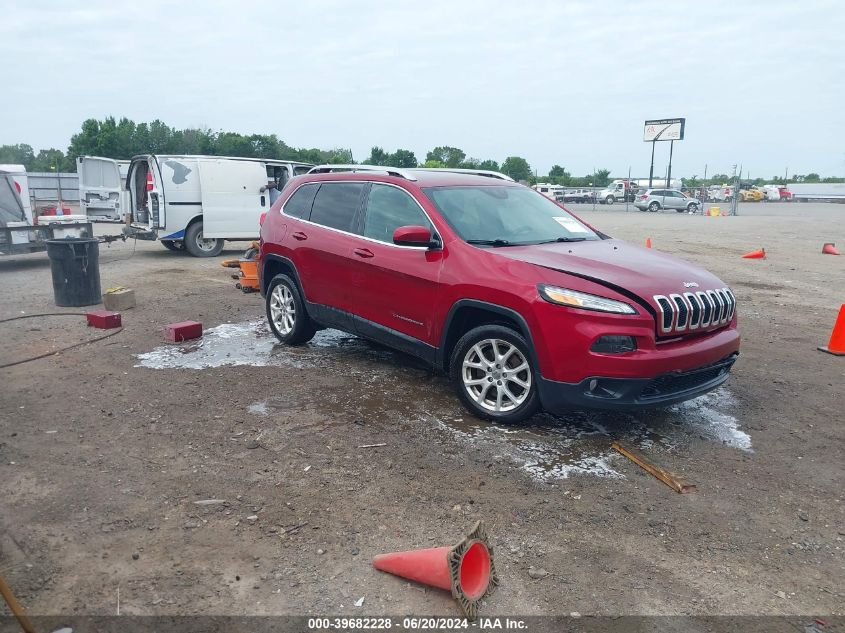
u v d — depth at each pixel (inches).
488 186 236.4
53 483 155.2
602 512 148.4
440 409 205.9
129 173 562.6
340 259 236.8
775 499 157.3
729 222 1256.8
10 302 366.6
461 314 198.8
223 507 146.0
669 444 185.6
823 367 264.2
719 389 234.7
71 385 223.8
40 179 1186.6
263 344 279.9
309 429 189.2
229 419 195.6
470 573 120.3
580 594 120.4
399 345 221.0
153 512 143.4
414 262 209.3
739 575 127.6
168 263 532.7
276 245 270.4
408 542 134.5
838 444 189.5
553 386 175.2
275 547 131.6
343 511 145.6
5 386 222.2
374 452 174.9
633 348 169.2
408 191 221.9
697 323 179.2
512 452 176.6
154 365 247.4
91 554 128.0
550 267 182.9
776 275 518.0
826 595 122.5
